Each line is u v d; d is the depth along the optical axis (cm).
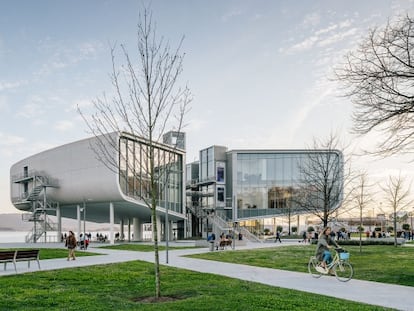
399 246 3606
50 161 5741
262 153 6400
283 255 2636
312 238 4703
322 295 1104
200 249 3528
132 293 1204
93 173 4900
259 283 1349
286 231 7312
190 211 6412
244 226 6381
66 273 1673
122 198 4672
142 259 2436
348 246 3659
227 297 1061
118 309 955
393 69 1177
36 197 5716
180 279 1476
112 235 4888
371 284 1334
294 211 6094
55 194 5591
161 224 6116
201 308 923
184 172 5725
